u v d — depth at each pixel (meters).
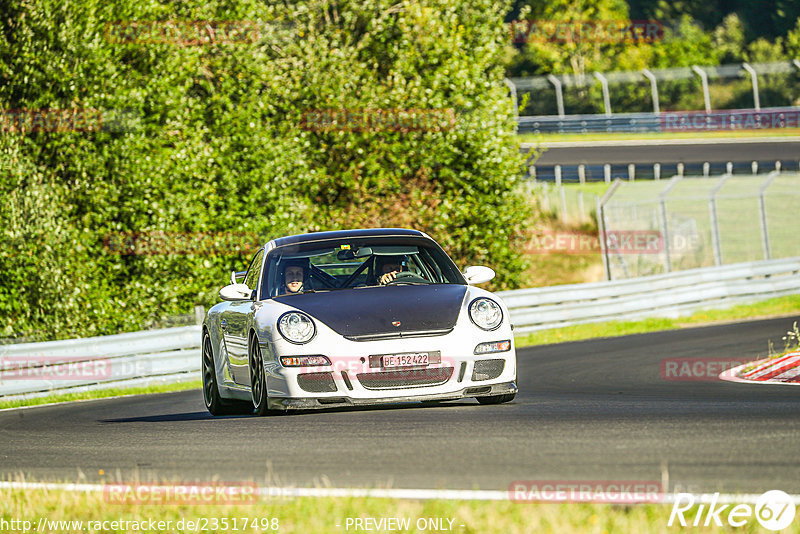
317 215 92.25
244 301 33.44
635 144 191.38
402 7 102.06
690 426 24.67
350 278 31.66
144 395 51.12
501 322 28.98
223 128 87.81
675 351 56.62
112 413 40.97
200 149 83.44
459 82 95.44
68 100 77.06
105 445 27.50
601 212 94.69
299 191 94.00
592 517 15.91
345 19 101.19
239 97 91.12
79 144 77.50
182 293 82.31
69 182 78.62
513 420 26.56
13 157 73.38
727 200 136.88
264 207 88.31
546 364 54.31
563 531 15.30
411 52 97.75
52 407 47.69
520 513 16.47
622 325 77.50
